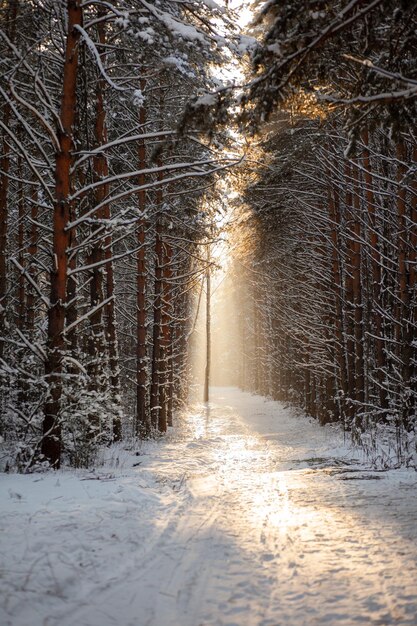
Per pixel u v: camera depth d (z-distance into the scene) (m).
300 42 6.54
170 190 17.70
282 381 38.22
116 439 15.95
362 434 15.12
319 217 20.00
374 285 16.14
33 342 10.50
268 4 6.49
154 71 10.95
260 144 13.33
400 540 5.25
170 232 18.31
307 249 23.17
